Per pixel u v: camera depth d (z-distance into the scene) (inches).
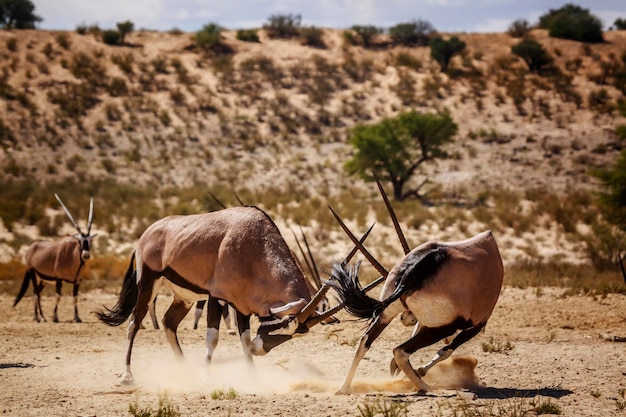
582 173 5900.6
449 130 5570.9
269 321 1127.6
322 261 3555.6
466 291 1061.1
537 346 1545.3
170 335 1320.1
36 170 5821.9
